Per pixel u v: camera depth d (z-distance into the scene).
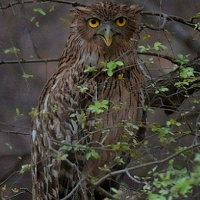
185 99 13.98
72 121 13.30
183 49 18.98
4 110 20.41
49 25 22.00
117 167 13.00
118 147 11.63
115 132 13.01
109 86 13.42
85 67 13.65
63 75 13.80
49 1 14.30
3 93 20.47
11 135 19.72
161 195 10.45
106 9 13.59
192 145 10.85
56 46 21.77
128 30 13.69
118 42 13.62
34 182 13.91
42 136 13.61
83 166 13.10
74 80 13.59
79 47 13.80
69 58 13.98
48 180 13.59
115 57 13.65
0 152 19.61
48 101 13.66
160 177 10.77
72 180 13.30
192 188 10.74
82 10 13.74
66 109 13.43
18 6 15.45
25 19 14.51
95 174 13.16
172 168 10.70
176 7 20.77
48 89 13.87
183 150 10.82
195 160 10.05
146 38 13.17
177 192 10.45
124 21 13.62
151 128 12.02
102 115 13.02
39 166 13.73
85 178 11.65
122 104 12.85
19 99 20.12
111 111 12.83
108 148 12.49
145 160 11.64
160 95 13.37
